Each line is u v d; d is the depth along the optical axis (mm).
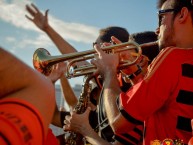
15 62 712
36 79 751
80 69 3285
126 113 2049
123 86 3217
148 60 3096
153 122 2070
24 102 672
